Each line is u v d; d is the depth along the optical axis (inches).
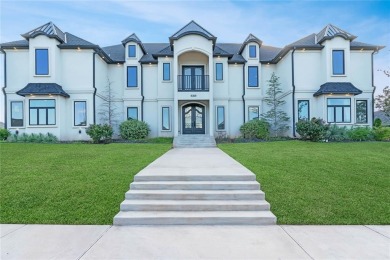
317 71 745.6
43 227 194.7
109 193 257.1
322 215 213.2
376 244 164.6
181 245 164.1
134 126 761.0
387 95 760.3
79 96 730.2
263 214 209.6
